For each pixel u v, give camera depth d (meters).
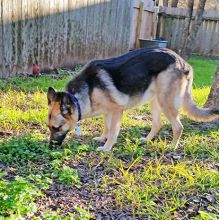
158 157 1.60
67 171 1.32
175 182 1.33
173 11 5.71
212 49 5.56
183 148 1.73
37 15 3.09
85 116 1.63
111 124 1.66
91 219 1.08
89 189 1.26
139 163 1.52
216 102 2.22
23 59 3.05
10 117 1.95
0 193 1.03
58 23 3.38
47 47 3.31
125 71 1.61
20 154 1.47
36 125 1.94
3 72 2.86
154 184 1.32
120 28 4.55
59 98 1.52
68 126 1.58
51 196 1.19
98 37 4.10
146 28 5.56
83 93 1.59
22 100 2.34
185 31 4.74
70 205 1.15
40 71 3.29
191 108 1.75
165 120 2.20
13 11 2.83
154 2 5.80
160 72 1.66
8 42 2.84
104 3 4.04
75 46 3.72
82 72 1.63
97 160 1.52
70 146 1.64
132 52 1.71
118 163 1.48
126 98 1.63
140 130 2.00
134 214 1.12
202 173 1.38
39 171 1.36
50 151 1.52
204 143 1.78
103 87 1.58
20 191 1.06
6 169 1.35
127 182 1.30
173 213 1.14
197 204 1.21
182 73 1.68
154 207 1.16
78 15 3.65
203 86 3.19
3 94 2.41
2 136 1.72
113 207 1.16
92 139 1.80
